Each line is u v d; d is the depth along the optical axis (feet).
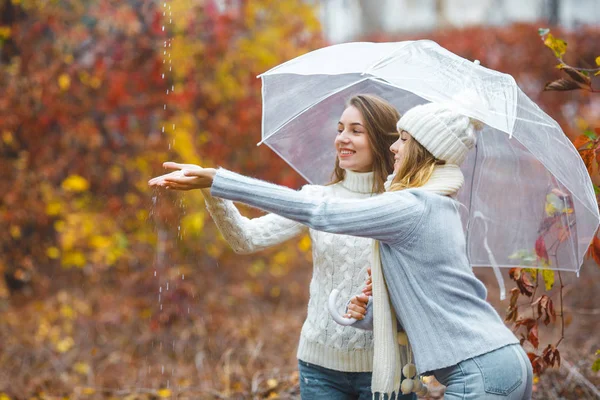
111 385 33.17
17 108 42.98
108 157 44.37
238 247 19.43
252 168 46.47
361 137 19.36
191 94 42.96
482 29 64.23
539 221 20.40
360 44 19.75
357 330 18.65
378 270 17.20
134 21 42.52
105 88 43.37
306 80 20.90
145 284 41.60
